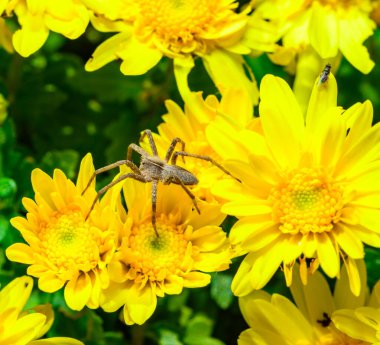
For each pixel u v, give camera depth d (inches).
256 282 11.6
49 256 11.8
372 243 11.5
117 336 13.9
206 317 14.7
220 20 13.6
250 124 12.4
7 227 13.6
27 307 13.4
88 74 15.7
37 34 13.3
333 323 12.4
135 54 13.4
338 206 11.8
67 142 16.1
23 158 14.8
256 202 11.8
